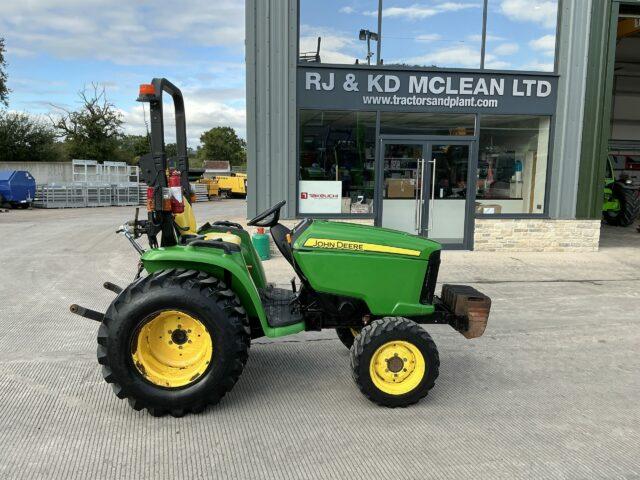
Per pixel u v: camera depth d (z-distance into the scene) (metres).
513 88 9.77
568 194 10.05
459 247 10.12
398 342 3.69
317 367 4.50
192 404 3.51
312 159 9.52
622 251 10.32
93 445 3.19
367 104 9.48
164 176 3.63
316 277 3.82
